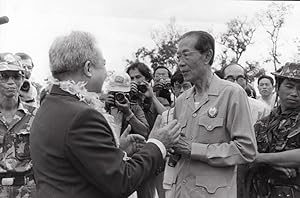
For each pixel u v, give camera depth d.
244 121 3.64
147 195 5.46
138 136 3.43
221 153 3.61
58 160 2.72
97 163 2.67
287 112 3.99
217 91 3.72
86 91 2.90
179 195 3.83
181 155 3.81
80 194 2.71
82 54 2.84
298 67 3.90
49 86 2.99
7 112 4.75
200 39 3.68
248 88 6.89
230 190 3.71
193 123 3.75
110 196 2.72
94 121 2.73
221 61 30.69
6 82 4.69
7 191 4.63
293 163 3.78
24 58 5.96
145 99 5.95
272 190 3.94
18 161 4.67
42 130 2.79
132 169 2.79
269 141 4.00
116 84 5.02
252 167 3.98
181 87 6.18
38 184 2.79
